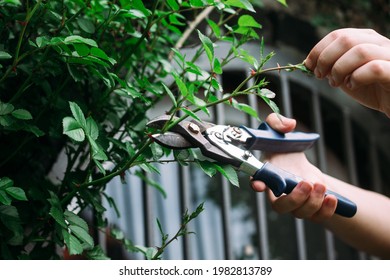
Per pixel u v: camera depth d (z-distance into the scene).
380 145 2.61
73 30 1.03
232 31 1.06
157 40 1.24
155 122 0.93
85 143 1.08
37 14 0.99
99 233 1.69
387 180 2.73
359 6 2.38
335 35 1.02
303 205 1.03
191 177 2.67
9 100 1.04
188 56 1.93
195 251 2.58
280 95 2.36
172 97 0.87
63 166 1.38
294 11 2.33
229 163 1.00
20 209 1.01
